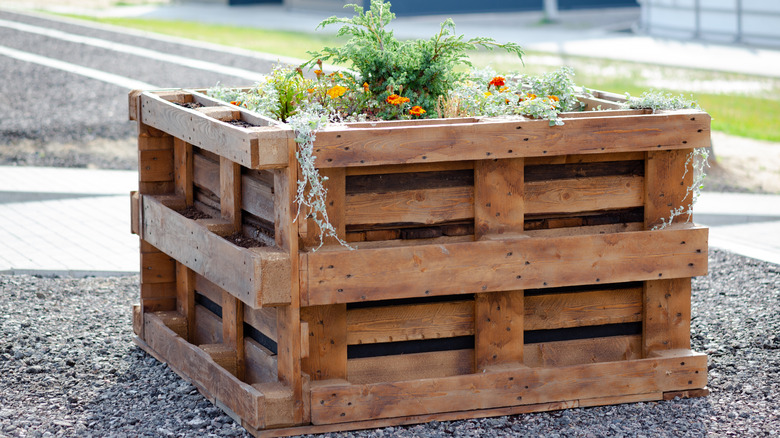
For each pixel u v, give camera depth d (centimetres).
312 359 388
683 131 409
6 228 742
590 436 386
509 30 2867
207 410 409
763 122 1364
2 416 401
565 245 401
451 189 395
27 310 550
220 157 436
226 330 443
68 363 467
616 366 418
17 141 1111
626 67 1983
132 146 1115
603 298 423
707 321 544
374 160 371
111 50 1994
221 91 502
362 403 388
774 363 473
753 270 650
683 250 417
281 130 360
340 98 475
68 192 851
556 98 490
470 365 411
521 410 409
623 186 418
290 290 367
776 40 2553
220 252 395
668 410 414
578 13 3541
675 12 2802
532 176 406
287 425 381
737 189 948
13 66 1733
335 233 379
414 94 478
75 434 385
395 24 2980
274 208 379
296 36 2448
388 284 381
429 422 398
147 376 454
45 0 3781
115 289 604
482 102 464
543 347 420
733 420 404
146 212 483
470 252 390
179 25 2775
